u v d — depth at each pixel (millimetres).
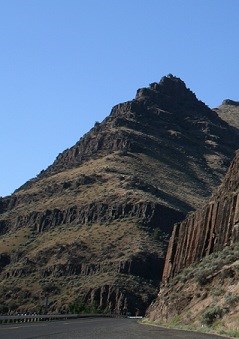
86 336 37438
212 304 55156
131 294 161625
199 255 84938
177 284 77188
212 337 39625
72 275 180000
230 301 51094
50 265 186375
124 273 173500
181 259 93875
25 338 33000
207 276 64250
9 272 192500
